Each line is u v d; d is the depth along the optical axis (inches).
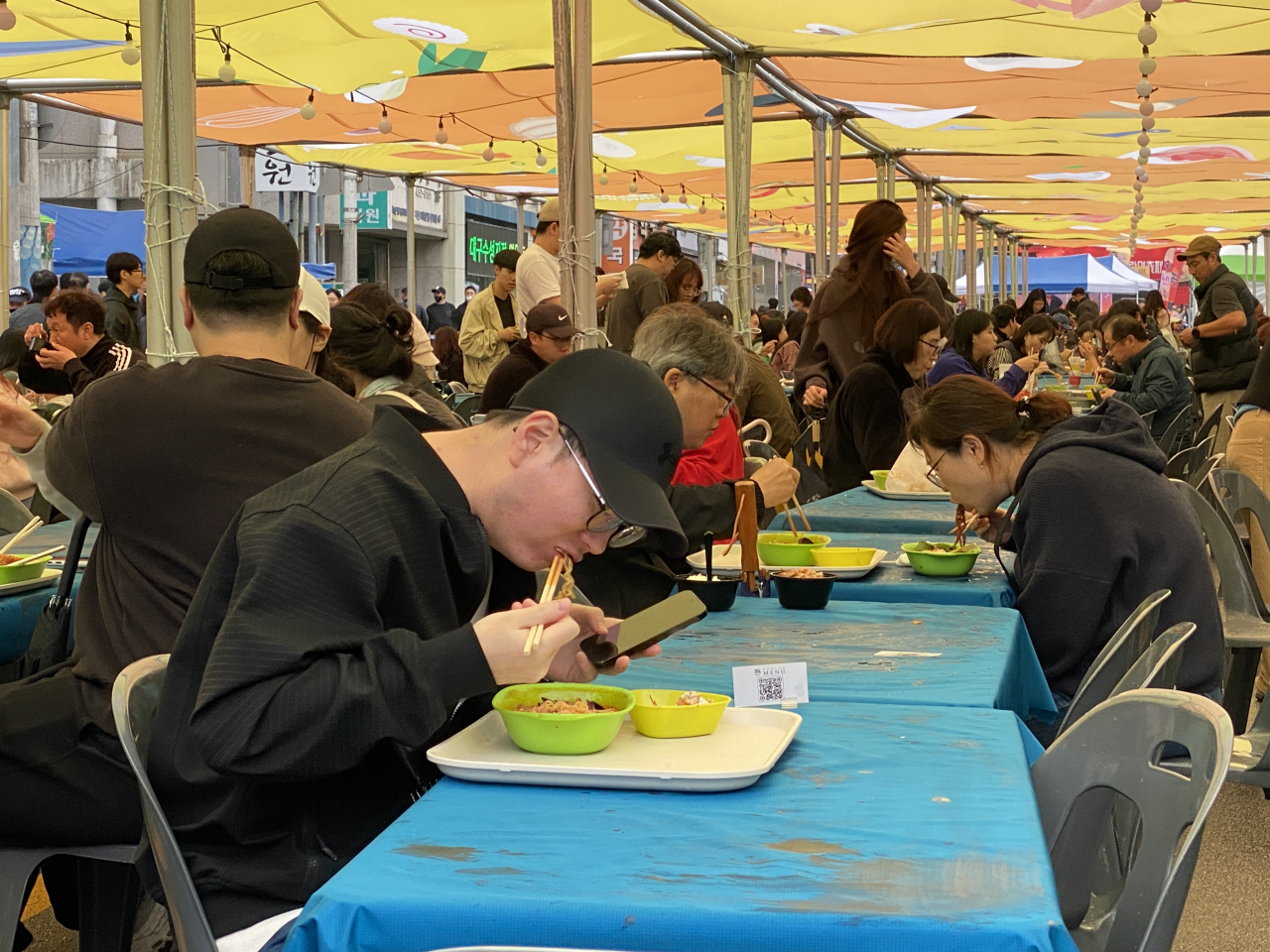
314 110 366.0
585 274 191.6
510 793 63.4
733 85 324.8
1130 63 337.1
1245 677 170.1
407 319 190.5
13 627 117.5
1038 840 56.0
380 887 51.1
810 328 277.0
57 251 635.5
